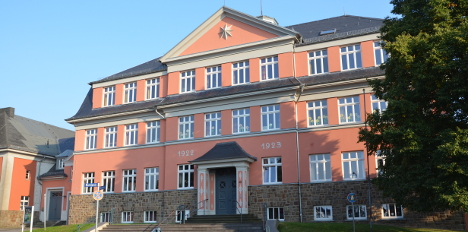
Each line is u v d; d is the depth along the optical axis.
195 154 30.12
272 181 27.69
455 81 16.98
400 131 17.89
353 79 26.88
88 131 35.62
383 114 19.67
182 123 31.38
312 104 28.28
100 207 33.00
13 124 47.47
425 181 17.33
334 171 26.50
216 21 32.00
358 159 26.39
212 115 30.53
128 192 32.22
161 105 31.59
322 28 32.31
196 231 23.02
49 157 46.53
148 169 32.22
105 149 34.03
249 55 30.38
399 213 24.86
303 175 27.02
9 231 34.38
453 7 18.75
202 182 28.19
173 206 29.97
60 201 42.78
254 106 29.02
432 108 18.91
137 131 33.50
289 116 27.92
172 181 30.48
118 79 35.53
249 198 27.64
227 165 27.66
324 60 29.05
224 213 28.14
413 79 18.55
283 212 26.86
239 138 29.00
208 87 31.53
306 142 27.47
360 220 25.31
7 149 42.53
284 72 29.09
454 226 23.55
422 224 24.20
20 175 43.50
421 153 17.83
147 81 34.62
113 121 34.31
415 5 20.34
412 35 19.72
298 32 32.22
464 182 16.41
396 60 19.39
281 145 27.77
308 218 26.30
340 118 27.41
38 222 41.22
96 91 36.34
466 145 16.09
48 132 51.59
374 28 28.59
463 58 17.00
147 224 25.61
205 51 31.72
